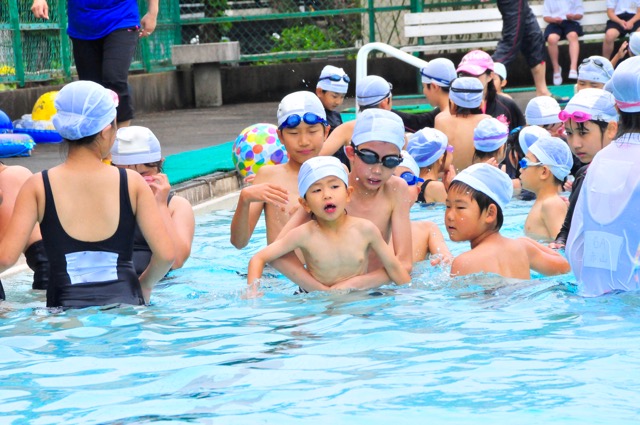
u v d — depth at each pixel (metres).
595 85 13.73
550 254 8.20
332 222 8.00
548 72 28.00
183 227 9.30
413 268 8.79
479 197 7.85
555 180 10.18
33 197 7.27
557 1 26.12
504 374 5.37
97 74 13.77
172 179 13.70
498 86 16.03
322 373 5.52
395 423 4.65
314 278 8.01
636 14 25.42
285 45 28.16
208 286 8.62
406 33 27.11
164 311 7.23
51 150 16.75
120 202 7.35
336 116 13.84
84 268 7.30
